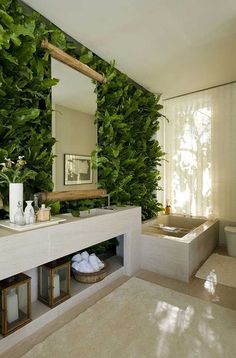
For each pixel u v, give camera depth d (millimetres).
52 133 1950
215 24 1977
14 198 1509
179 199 3764
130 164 2869
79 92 2217
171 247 2340
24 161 1634
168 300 1880
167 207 3748
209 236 2984
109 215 2084
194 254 2422
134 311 1722
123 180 2684
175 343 1393
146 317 1646
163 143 3887
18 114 1614
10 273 1295
